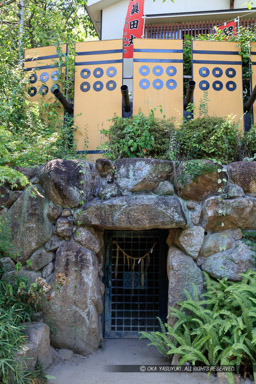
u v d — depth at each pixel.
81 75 6.43
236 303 4.14
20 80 6.59
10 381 3.54
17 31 9.63
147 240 5.75
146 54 6.33
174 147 5.50
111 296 5.62
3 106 5.66
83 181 4.75
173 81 6.28
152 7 9.48
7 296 4.46
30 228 4.85
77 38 10.98
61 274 4.55
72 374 4.23
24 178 3.78
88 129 6.28
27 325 4.32
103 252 5.54
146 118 5.64
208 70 6.33
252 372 3.84
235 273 4.59
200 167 4.66
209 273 4.68
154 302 5.66
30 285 4.70
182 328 4.46
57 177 4.67
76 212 4.79
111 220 4.67
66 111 6.45
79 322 4.63
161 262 5.66
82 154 6.16
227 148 5.39
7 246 4.85
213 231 4.79
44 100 6.52
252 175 4.69
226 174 4.75
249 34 6.92
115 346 5.19
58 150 5.80
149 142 5.42
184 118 5.91
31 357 3.89
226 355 3.79
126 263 5.73
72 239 4.81
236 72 6.34
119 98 6.32
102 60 6.43
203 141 5.48
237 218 4.68
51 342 4.64
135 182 4.77
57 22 9.24
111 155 5.46
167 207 4.61
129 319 5.61
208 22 9.30
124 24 9.19
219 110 6.25
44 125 6.03
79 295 4.65
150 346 5.21
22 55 8.65
